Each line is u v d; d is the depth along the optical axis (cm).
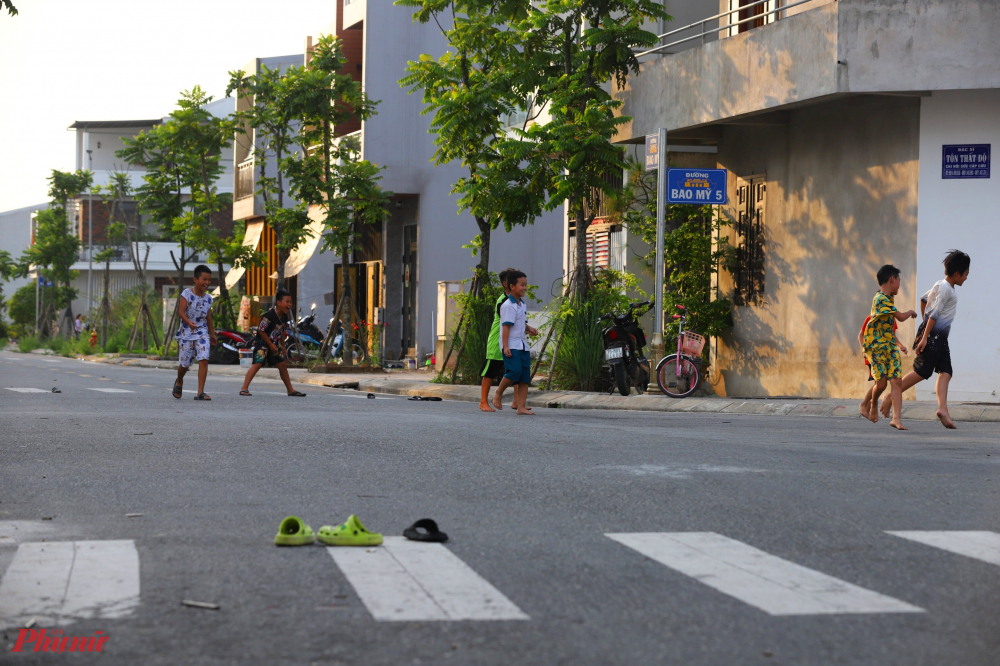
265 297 4334
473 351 2266
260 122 3209
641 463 945
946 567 553
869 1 1641
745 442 1132
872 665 396
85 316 6531
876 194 1773
